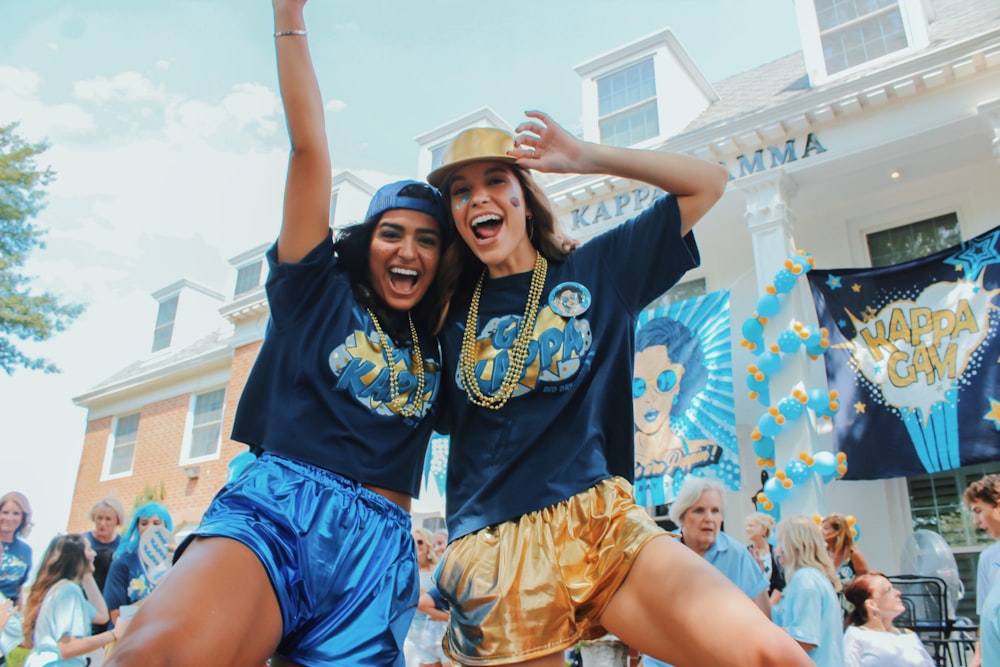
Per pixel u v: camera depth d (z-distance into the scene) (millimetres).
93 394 16859
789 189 8289
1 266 14500
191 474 13898
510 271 2133
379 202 2113
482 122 12148
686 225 2074
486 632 1820
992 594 3068
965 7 9172
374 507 1870
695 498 3850
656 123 10438
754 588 3750
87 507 15867
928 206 8273
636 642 1711
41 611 4121
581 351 1976
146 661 1265
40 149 12562
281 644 1686
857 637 3664
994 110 7184
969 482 7246
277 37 1871
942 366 6980
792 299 7691
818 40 9273
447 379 2141
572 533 1834
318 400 1878
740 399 8859
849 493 7691
